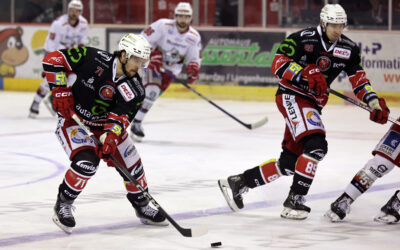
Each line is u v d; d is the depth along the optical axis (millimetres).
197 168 15891
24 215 11125
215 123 24625
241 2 31734
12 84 35312
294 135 11008
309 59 11117
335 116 26734
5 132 21938
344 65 11250
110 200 12375
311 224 10719
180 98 32781
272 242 9586
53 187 13516
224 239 9758
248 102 31391
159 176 14828
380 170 10781
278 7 31375
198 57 20531
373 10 30312
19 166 15938
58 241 9570
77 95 9906
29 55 34844
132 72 9586
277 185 13867
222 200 12453
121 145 10289
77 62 9766
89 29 33938
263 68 31422
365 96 11203
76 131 9969
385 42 30000
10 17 35125
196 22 32469
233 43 31797
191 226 10508
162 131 22531
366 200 12484
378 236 9984
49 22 34594
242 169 15805
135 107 9844
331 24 10758
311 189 13562
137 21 33500
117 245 9391
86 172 9859
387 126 23938
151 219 10547
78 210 11562
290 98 11172
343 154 18109
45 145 19281
